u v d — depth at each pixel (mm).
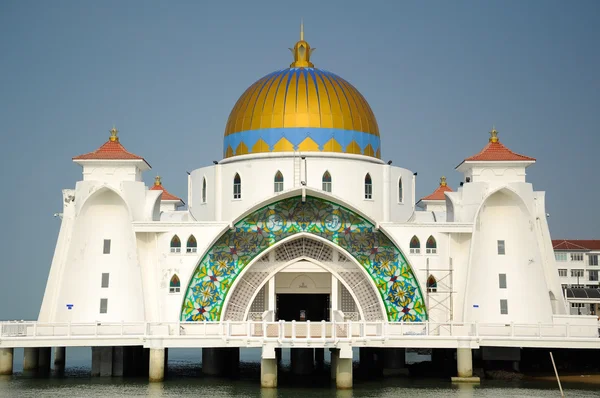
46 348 58531
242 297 56938
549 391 47562
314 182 57531
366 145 60875
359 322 50156
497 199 57375
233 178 58625
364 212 55844
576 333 52125
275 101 60062
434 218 63906
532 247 56438
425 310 55719
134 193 56281
